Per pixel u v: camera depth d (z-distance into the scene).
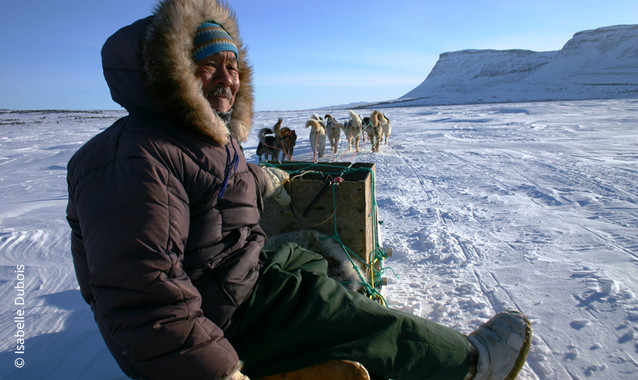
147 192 1.10
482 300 2.71
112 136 1.19
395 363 1.37
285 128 10.41
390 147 12.48
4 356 2.10
